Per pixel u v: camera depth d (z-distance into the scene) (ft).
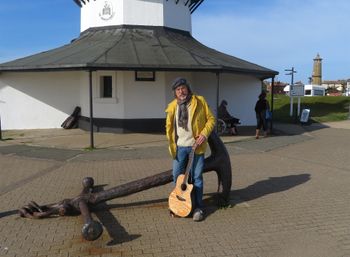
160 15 55.93
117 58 43.57
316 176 28.58
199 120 19.10
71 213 20.30
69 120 57.16
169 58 45.29
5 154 37.96
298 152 38.93
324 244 16.58
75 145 43.16
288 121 74.08
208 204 21.94
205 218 19.72
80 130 55.88
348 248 16.20
